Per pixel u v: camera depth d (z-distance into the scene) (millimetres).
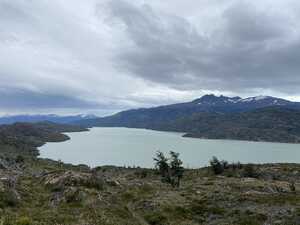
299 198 42375
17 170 81562
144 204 42500
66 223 25969
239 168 113562
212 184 68062
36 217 26781
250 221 33094
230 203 41281
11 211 28344
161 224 34469
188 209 39594
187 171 121188
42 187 45594
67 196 38688
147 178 95375
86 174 50906
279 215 34531
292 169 107438
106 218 30281
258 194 47031
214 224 33969
